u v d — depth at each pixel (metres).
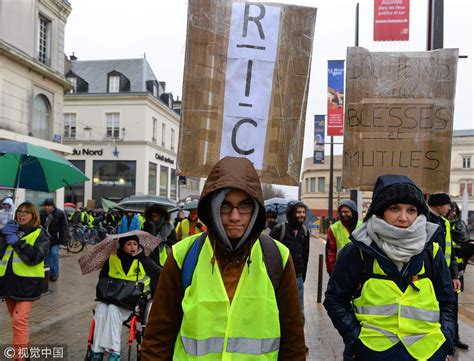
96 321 4.15
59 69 21.45
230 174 1.99
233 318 1.94
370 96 4.55
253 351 1.92
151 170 41.00
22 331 4.43
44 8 19.97
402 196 2.42
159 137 42.62
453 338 2.39
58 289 9.34
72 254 16.70
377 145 4.54
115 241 4.39
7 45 17.14
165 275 2.09
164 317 2.06
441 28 6.54
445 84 4.47
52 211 10.26
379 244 2.43
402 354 2.32
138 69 41.88
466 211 16.75
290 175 4.12
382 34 6.14
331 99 14.02
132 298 4.23
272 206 13.71
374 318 2.40
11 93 17.80
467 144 50.03
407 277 2.40
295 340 2.06
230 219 2.00
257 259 2.03
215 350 1.92
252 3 4.11
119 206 11.74
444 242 4.89
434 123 4.48
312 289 10.00
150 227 6.61
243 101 4.09
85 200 38.94
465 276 12.42
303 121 4.12
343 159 4.60
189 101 4.07
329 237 6.12
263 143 4.11
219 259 2.04
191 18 4.07
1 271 4.43
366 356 2.38
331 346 5.68
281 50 4.12
